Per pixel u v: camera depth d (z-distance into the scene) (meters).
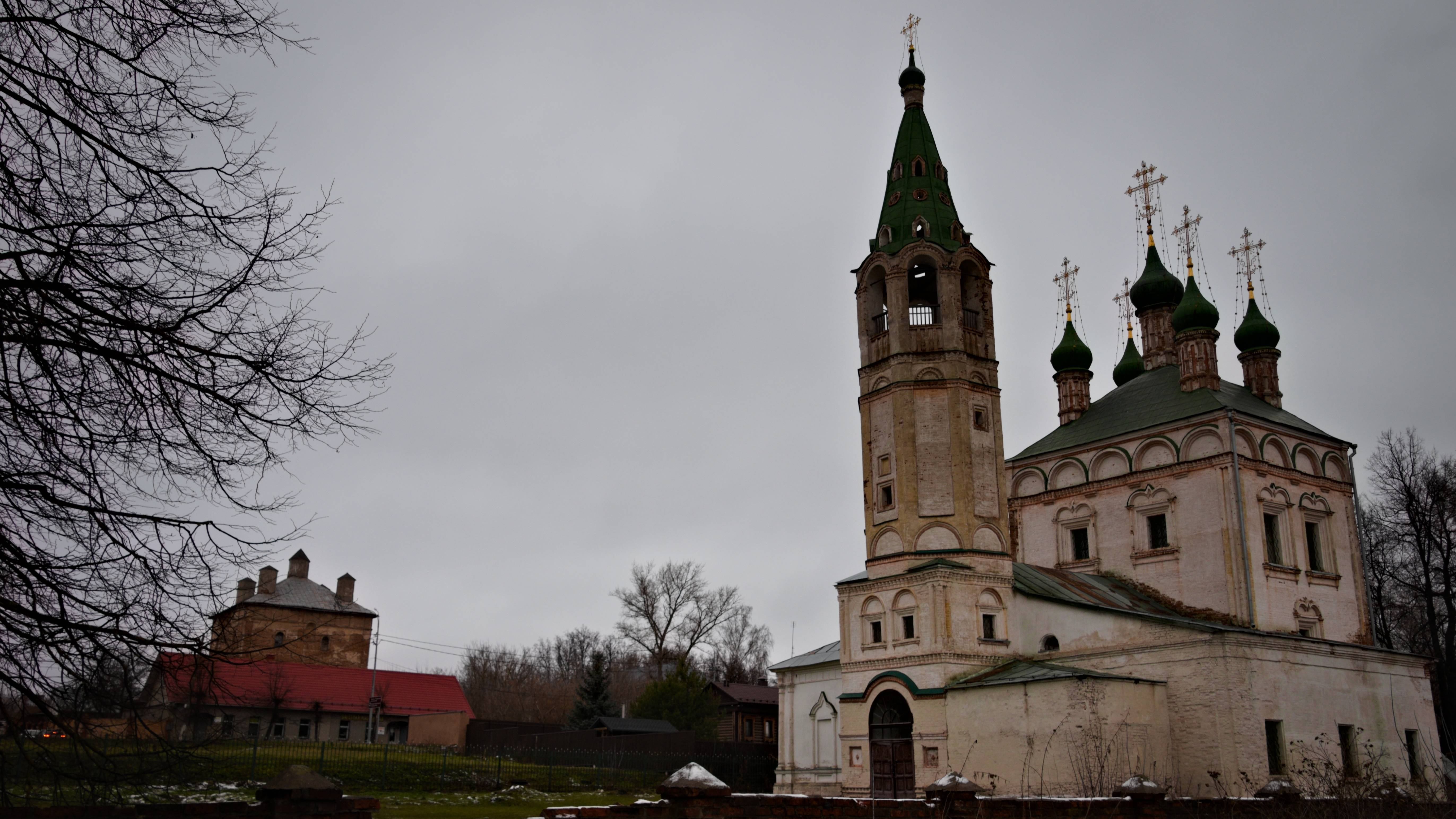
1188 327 47.84
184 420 12.12
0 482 11.21
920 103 47.00
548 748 57.28
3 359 11.38
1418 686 42.59
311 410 12.75
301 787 14.90
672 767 55.91
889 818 17.23
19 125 11.49
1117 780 33.12
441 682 77.56
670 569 80.56
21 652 11.39
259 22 12.36
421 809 33.91
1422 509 54.47
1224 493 43.06
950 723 37.12
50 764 11.91
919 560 40.16
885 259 43.75
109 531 11.80
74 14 11.79
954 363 42.00
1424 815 21.39
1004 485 41.97
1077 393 53.91
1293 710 36.56
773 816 16.14
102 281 11.62
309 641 82.19
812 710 48.62
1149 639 37.31
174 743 12.38
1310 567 45.22
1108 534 47.31
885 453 42.41
